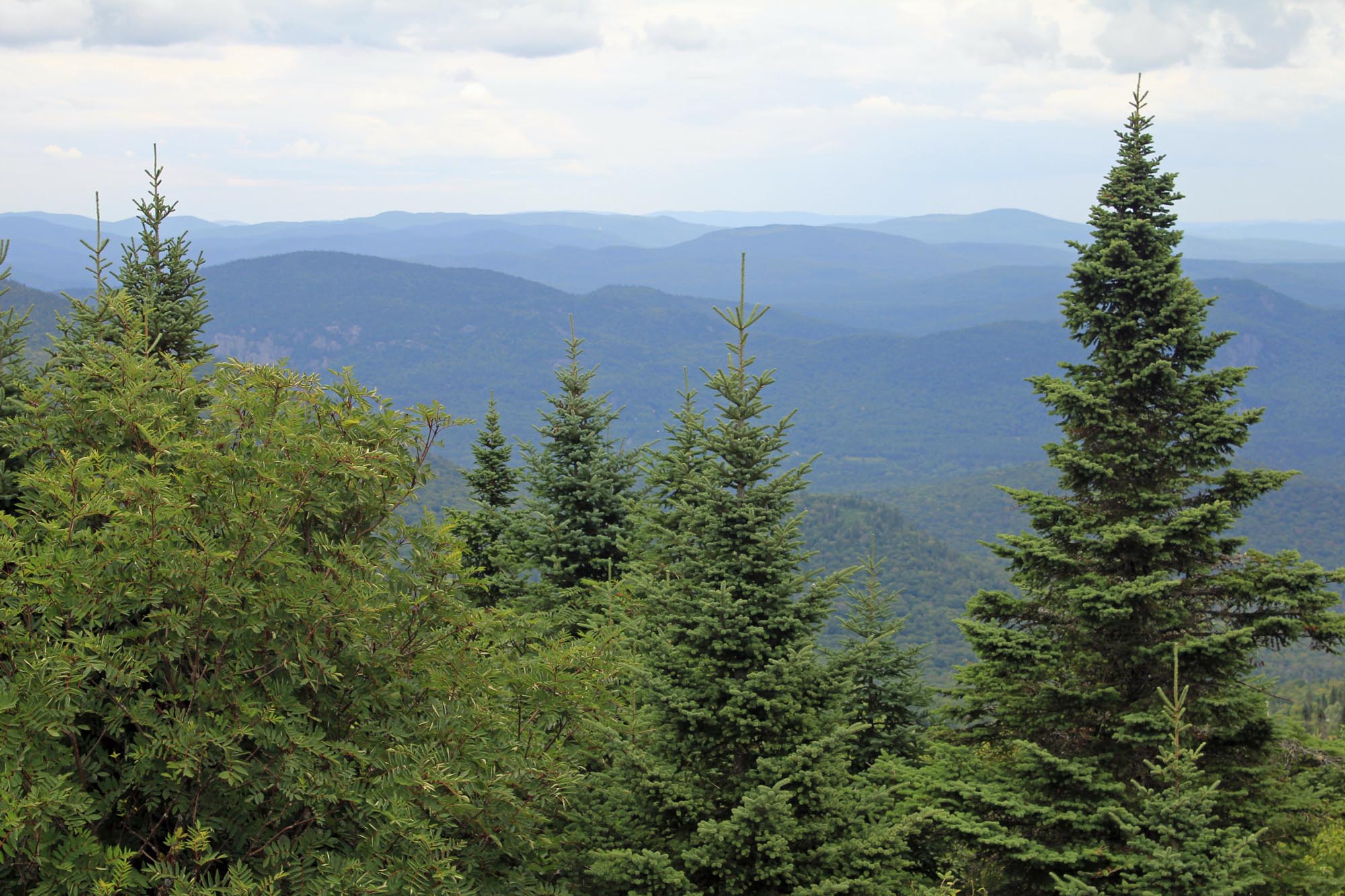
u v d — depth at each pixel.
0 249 14.07
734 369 13.02
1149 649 14.55
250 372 9.64
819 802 12.09
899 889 12.92
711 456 13.40
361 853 8.49
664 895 11.53
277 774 8.10
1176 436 15.51
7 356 14.19
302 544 9.56
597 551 23.08
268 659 8.59
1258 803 14.41
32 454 11.32
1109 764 14.80
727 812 12.31
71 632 7.64
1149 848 12.77
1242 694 14.61
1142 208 15.72
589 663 11.30
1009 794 14.34
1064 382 15.74
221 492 8.72
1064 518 15.73
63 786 7.15
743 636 12.15
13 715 7.01
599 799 12.51
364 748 8.97
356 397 9.96
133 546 7.93
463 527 23.89
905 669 20.02
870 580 20.84
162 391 9.96
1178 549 15.20
